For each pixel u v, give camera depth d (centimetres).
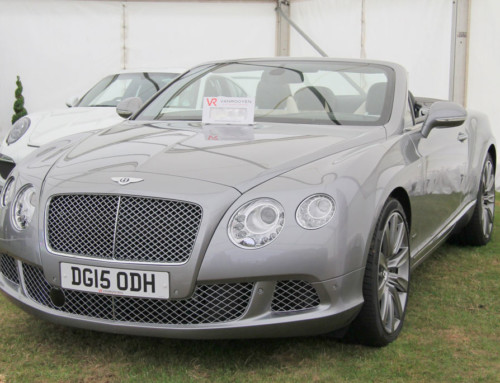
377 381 246
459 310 331
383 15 882
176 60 1036
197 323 241
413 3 849
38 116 570
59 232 256
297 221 238
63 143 323
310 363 261
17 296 272
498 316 322
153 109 384
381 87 355
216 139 296
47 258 254
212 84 384
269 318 240
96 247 247
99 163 272
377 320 265
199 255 235
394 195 291
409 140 321
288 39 1019
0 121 1038
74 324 253
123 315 247
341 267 242
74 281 249
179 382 243
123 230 244
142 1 1020
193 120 356
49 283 255
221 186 244
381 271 274
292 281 241
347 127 322
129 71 705
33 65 1034
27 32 1027
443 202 372
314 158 265
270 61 396
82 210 252
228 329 238
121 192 246
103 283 244
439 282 382
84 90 1039
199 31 1029
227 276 235
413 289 368
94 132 343
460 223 420
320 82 364
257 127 323
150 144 292
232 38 1027
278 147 279
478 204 455
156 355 268
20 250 265
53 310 259
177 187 245
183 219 239
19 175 287
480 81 777
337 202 243
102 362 262
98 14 1023
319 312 242
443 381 248
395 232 285
